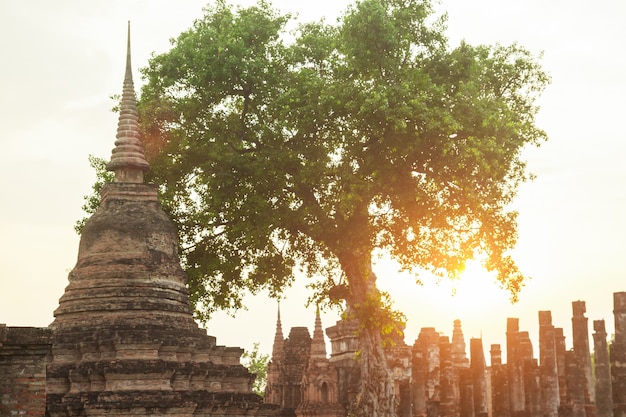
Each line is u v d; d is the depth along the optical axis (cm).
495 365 6062
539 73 4366
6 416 2411
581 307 5466
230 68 4238
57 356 3597
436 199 4169
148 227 3881
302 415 5384
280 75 4347
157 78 4288
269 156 4162
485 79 4281
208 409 3666
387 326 4197
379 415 4150
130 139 4066
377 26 3978
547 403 5544
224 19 4388
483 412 5775
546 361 5591
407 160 4066
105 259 3800
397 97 3878
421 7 4144
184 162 4328
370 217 4228
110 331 3612
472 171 4044
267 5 4462
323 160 4100
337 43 4116
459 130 3934
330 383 5419
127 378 3503
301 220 4153
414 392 5450
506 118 4059
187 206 4469
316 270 4506
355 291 4300
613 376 4481
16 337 2441
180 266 3944
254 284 4484
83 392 3500
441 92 3950
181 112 4288
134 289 3744
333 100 3950
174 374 3597
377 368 4200
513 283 4306
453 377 5794
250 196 4241
